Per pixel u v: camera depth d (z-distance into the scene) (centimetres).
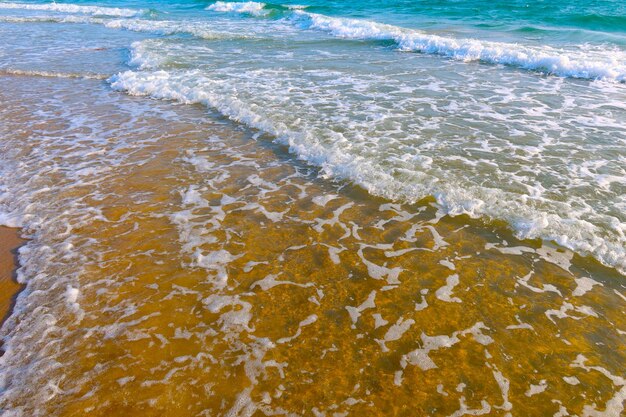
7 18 2223
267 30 1895
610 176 612
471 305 403
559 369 339
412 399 317
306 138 739
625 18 1752
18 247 491
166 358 351
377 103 920
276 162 682
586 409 308
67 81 1141
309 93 988
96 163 682
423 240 495
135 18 2345
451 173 623
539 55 1212
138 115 890
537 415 304
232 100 924
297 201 576
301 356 353
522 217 518
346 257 470
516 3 2272
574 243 474
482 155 680
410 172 625
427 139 739
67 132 805
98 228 521
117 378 333
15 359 351
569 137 745
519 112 867
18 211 558
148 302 409
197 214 549
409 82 1081
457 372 338
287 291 423
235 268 455
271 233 511
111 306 404
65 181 628
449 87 1038
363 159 664
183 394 321
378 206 561
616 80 1064
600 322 382
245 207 564
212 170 660
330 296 417
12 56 1398
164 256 473
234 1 3030
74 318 391
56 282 436
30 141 765
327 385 328
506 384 328
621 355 350
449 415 305
